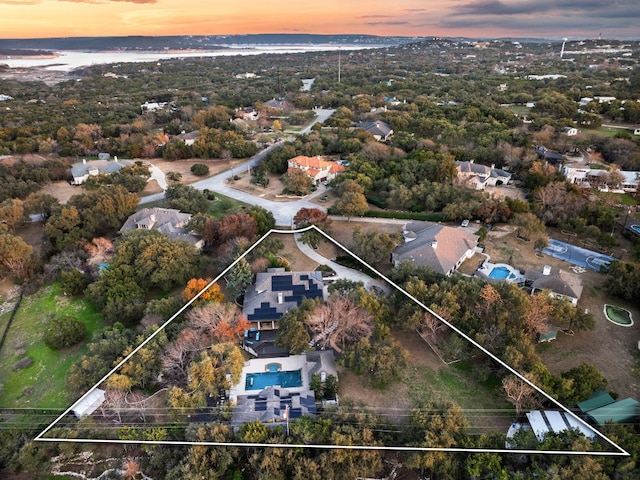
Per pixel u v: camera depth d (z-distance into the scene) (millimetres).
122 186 103562
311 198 110812
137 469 47031
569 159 130125
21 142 148000
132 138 155375
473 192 98125
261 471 43875
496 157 125688
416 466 43125
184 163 142250
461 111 170125
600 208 89125
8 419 52219
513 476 41156
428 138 151250
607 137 137750
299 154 134250
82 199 94500
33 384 57875
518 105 199625
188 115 192375
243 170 134500
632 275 67062
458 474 43469
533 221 84875
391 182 106625
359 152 130500
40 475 47250
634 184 107812
